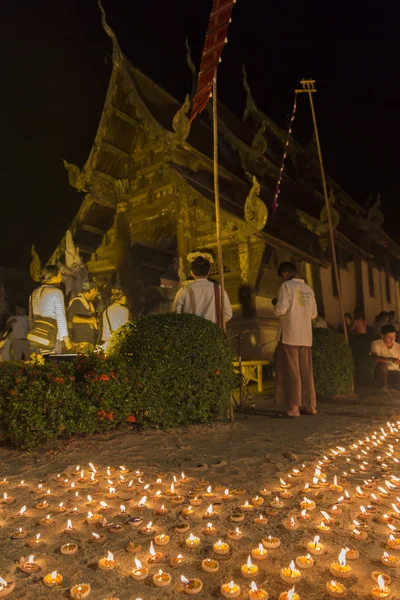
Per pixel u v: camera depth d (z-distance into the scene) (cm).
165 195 1512
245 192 1545
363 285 2080
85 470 452
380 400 944
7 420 532
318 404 900
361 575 246
